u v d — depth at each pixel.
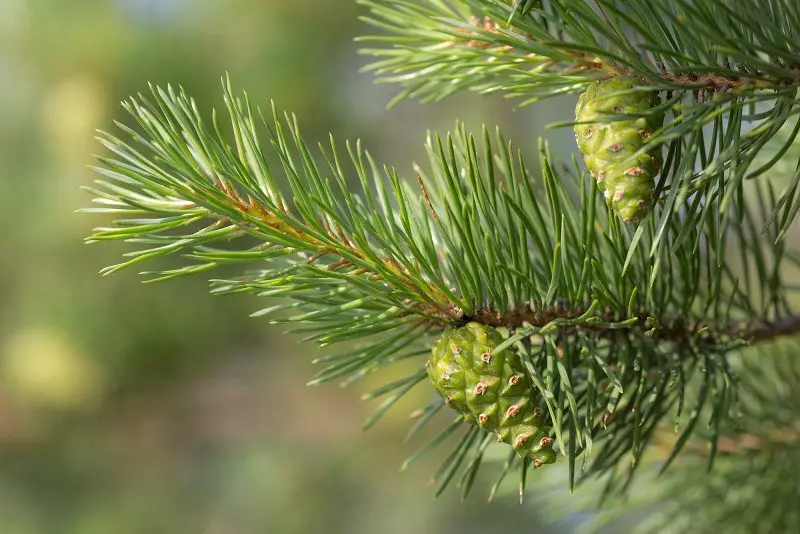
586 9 0.66
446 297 0.69
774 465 0.80
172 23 1.70
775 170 0.78
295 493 2.10
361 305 0.69
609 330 0.71
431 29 0.73
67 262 1.90
